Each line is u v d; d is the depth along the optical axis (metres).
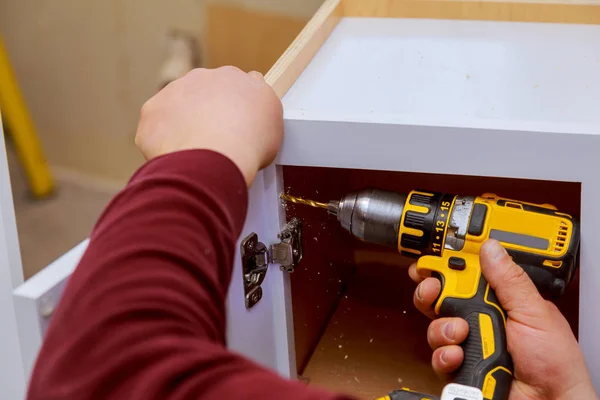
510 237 0.66
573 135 0.61
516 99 0.76
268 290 0.78
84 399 0.32
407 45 0.92
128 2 1.66
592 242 0.65
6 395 0.79
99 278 0.37
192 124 0.56
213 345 0.35
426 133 0.65
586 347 0.69
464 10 0.99
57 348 0.35
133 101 1.81
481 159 0.64
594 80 0.80
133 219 0.40
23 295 0.52
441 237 0.68
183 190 0.42
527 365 0.63
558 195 0.97
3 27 1.80
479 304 0.65
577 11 0.96
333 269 1.01
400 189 1.05
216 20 1.60
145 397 0.31
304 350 0.91
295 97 0.77
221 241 0.42
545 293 0.68
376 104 0.75
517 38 0.93
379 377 0.91
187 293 0.36
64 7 1.72
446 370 0.65
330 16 0.96
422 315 1.01
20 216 1.90
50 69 1.83
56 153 1.98
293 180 0.79
